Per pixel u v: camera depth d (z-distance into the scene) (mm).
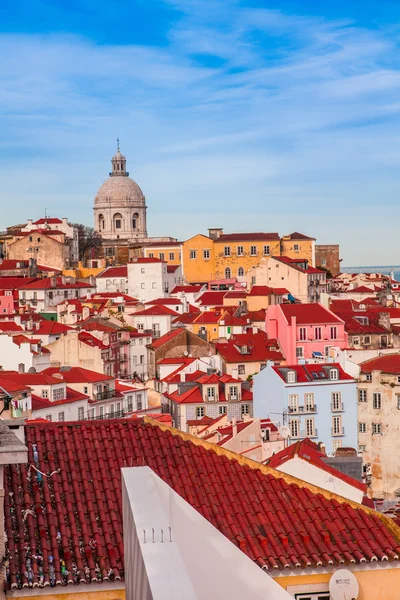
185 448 43969
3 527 36281
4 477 40625
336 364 188375
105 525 39094
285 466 62188
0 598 35938
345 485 62656
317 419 182625
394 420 178625
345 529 39875
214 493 41594
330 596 37688
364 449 181500
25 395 177375
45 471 41969
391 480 178875
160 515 28828
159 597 23656
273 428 129375
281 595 28328
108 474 42031
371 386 181500
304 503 41062
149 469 32719
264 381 188000
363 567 38500
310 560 38250
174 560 25766
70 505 39938
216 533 29891
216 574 29578
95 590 36812
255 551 38500
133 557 28953
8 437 36188
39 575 36688
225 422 176625
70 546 38188
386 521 40219
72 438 44250
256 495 41594
